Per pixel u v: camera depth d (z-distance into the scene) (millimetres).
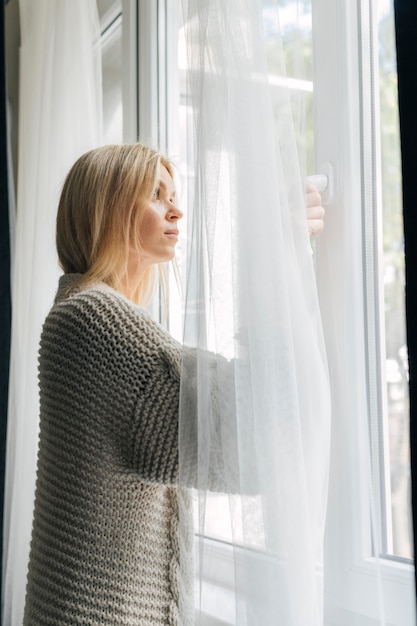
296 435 908
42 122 1876
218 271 976
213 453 964
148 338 1047
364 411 979
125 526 1048
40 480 1130
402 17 639
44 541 1086
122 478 1042
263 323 922
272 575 890
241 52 954
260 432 911
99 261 1169
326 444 930
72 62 1813
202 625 960
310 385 931
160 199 1230
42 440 1132
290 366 916
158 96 1757
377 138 1056
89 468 1047
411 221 626
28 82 2109
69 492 1059
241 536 933
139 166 1182
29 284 2008
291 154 958
